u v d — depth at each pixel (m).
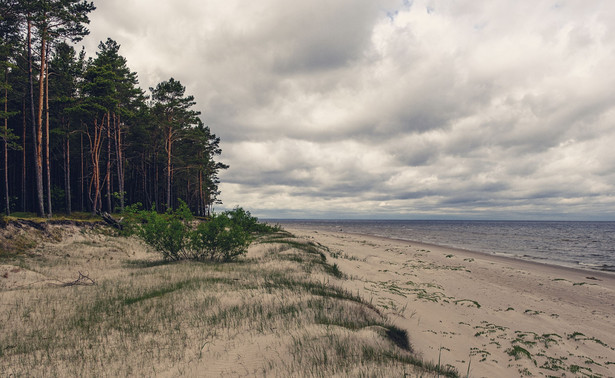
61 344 6.73
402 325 8.62
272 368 5.39
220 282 11.62
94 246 20.88
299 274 13.47
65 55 33.94
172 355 6.13
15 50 26.80
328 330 6.83
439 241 50.38
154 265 17.12
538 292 15.39
